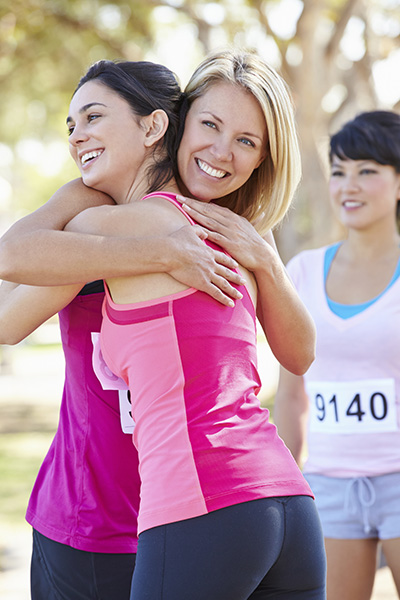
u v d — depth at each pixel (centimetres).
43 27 1410
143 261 220
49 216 239
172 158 253
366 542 343
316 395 358
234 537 204
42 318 245
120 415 255
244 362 227
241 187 272
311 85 1300
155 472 211
